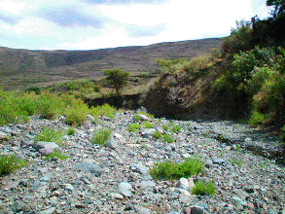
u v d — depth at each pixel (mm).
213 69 19328
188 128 10562
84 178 3713
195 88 18828
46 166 4074
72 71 115250
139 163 5047
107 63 127562
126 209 2986
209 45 112875
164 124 10430
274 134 8922
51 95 10734
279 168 5594
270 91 10500
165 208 3158
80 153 5035
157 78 24203
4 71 130000
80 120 7930
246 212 3299
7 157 3992
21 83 84625
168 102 19750
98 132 6746
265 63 14367
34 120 7270
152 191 3666
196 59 22359
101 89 44656
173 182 4137
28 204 2793
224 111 15031
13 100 8523
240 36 20156
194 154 6273
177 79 21250
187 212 3033
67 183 3469
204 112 16000
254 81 13055
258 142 8148
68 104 11016
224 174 4879
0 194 2955
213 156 6328
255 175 5016
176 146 6953
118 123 9266
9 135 5402
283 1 18266
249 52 15727
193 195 3664
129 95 37469
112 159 5004
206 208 3254
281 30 17969
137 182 3957
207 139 8500
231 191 3973
